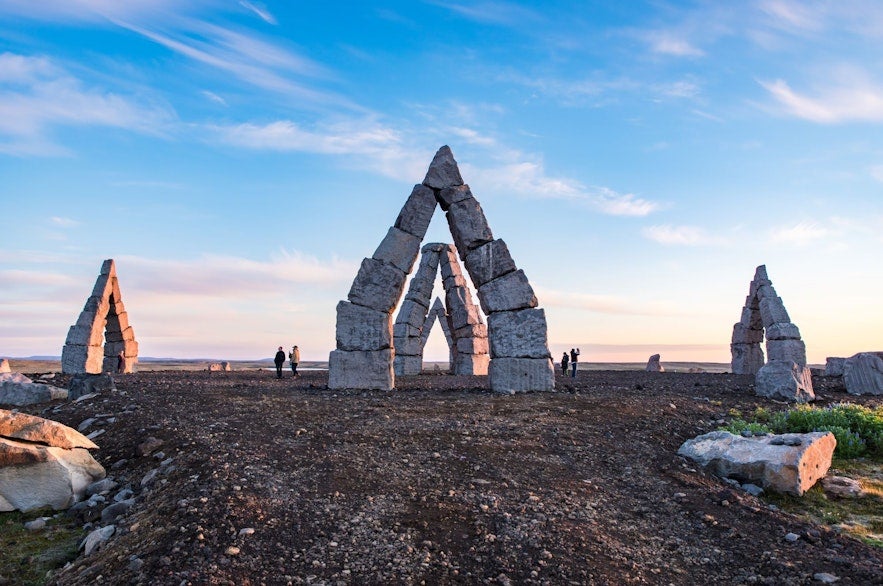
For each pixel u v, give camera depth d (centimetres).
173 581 603
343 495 811
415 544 693
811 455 968
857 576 648
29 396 1642
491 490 844
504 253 1634
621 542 725
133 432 1141
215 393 1545
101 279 2600
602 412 1290
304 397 1459
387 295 1647
